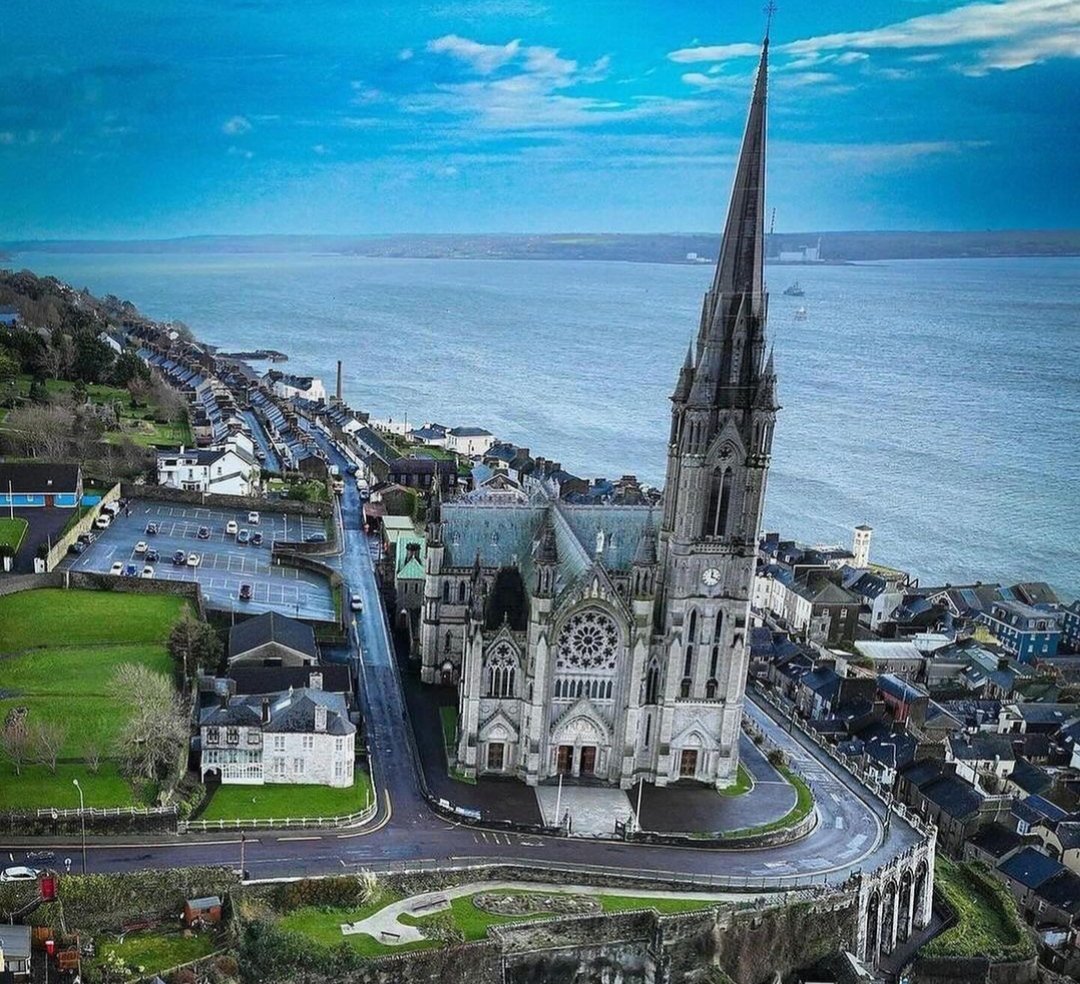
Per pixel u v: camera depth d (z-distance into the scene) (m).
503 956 109.81
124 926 106.19
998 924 140.00
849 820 146.38
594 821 136.25
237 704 136.62
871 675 195.88
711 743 147.62
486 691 141.75
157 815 119.44
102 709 138.62
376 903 114.31
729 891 124.44
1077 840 155.75
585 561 139.12
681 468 137.50
